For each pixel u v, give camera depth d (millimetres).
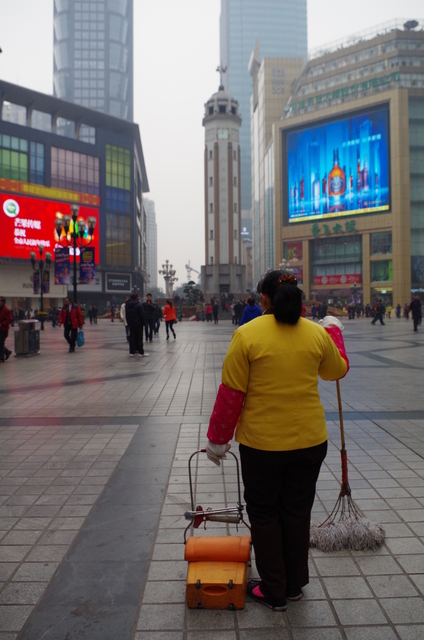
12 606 2334
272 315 2305
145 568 2662
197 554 2424
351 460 4398
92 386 8734
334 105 64750
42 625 2189
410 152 61188
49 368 11273
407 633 2109
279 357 2197
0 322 12477
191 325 33594
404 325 29672
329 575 2576
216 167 56844
